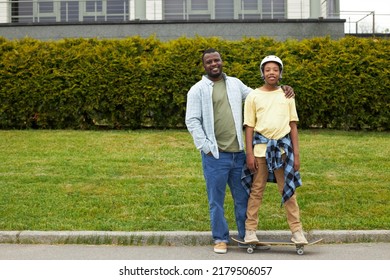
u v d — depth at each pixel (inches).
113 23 772.6
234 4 840.9
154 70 642.2
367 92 644.7
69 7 847.7
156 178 429.7
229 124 282.5
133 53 653.3
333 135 614.9
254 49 652.7
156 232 305.0
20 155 511.5
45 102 658.2
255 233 285.1
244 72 638.5
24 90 658.8
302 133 628.4
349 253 283.4
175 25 766.5
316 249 291.6
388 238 304.5
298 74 641.6
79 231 308.0
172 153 517.3
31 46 668.1
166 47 652.7
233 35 763.4
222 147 281.9
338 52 647.1
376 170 454.3
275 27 761.0
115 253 284.5
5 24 786.8
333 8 879.1
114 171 451.2
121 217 337.4
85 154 514.9
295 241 279.3
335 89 644.1
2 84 663.1
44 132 635.5
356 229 312.0
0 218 334.0
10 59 661.3
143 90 644.1
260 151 279.0
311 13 786.8
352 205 358.9
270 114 277.9
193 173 445.4
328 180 421.7
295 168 277.9
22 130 660.1
